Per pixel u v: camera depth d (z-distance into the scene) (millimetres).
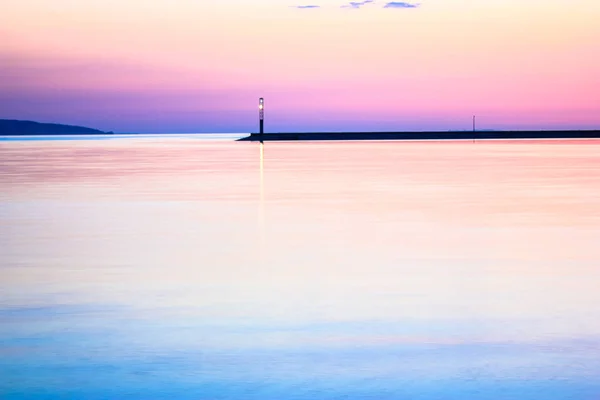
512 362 7711
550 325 9086
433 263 13148
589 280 11664
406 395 6844
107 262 13398
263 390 7004
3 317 9633
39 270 12703
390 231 16984
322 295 10758
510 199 23906
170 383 7199
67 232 17109
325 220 18953
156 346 8352
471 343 8383
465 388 6996
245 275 12195
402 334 8766
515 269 12578
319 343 8430
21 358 7965
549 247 14758
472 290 11023
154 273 12383
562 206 21875
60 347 8336
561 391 6891
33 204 23109
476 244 15148
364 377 7316
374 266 12898
